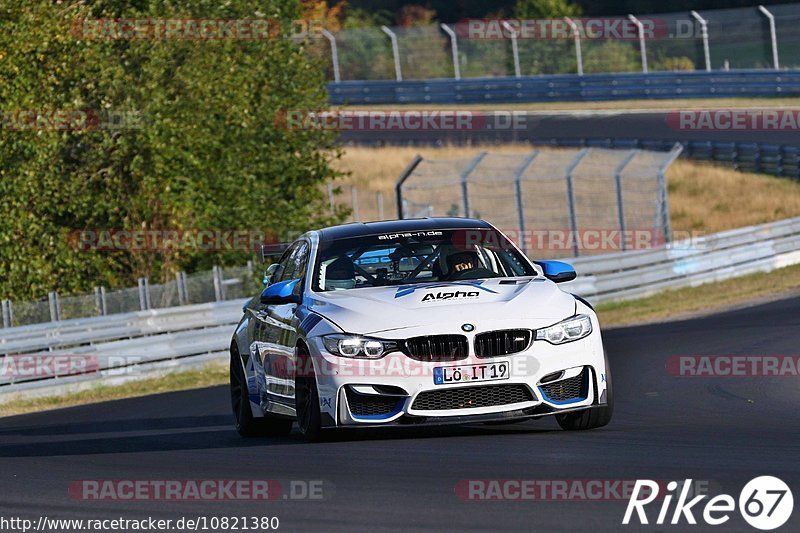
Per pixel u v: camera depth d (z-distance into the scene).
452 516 19.64
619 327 71.50
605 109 154.38
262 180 85.19
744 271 93.69
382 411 27.39
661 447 25.83
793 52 162.50
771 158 133.12
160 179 75.62
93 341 63.00
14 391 58.91
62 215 75.31
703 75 150.75
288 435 34.56
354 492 22.22
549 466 23.72
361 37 184.25
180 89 78.06
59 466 29.44
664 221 96.62
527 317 27.77
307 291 30.56
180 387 60.91
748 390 39.12
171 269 80.06
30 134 70.94
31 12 71.44
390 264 30.98
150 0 76.56
